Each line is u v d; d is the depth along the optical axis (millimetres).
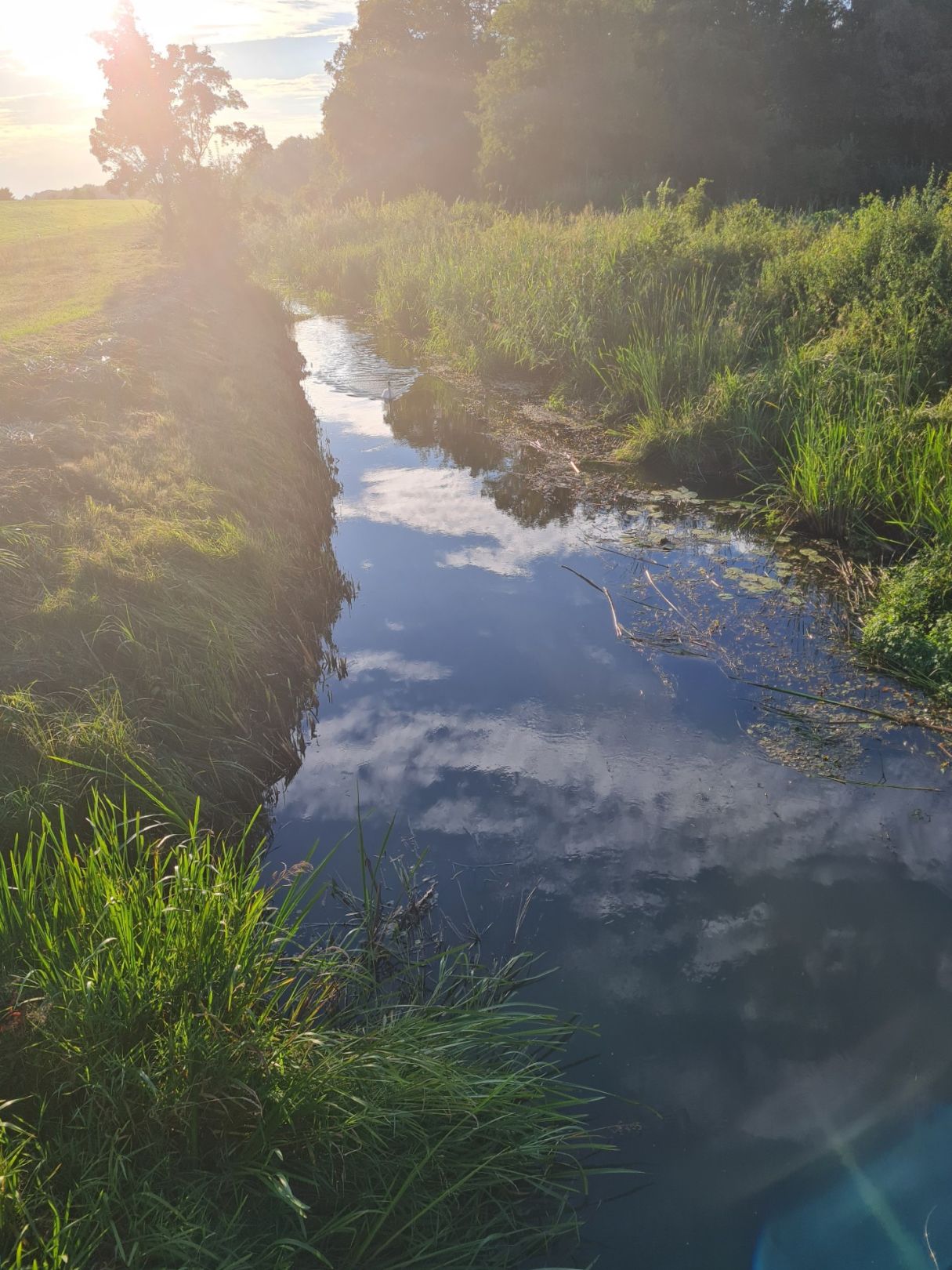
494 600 8125
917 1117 3574
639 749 5941
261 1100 3082
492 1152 3328
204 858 4207
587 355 13570
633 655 7090
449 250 20234
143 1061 3105
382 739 6148
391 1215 3039
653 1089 3703
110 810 4770
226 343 15062
